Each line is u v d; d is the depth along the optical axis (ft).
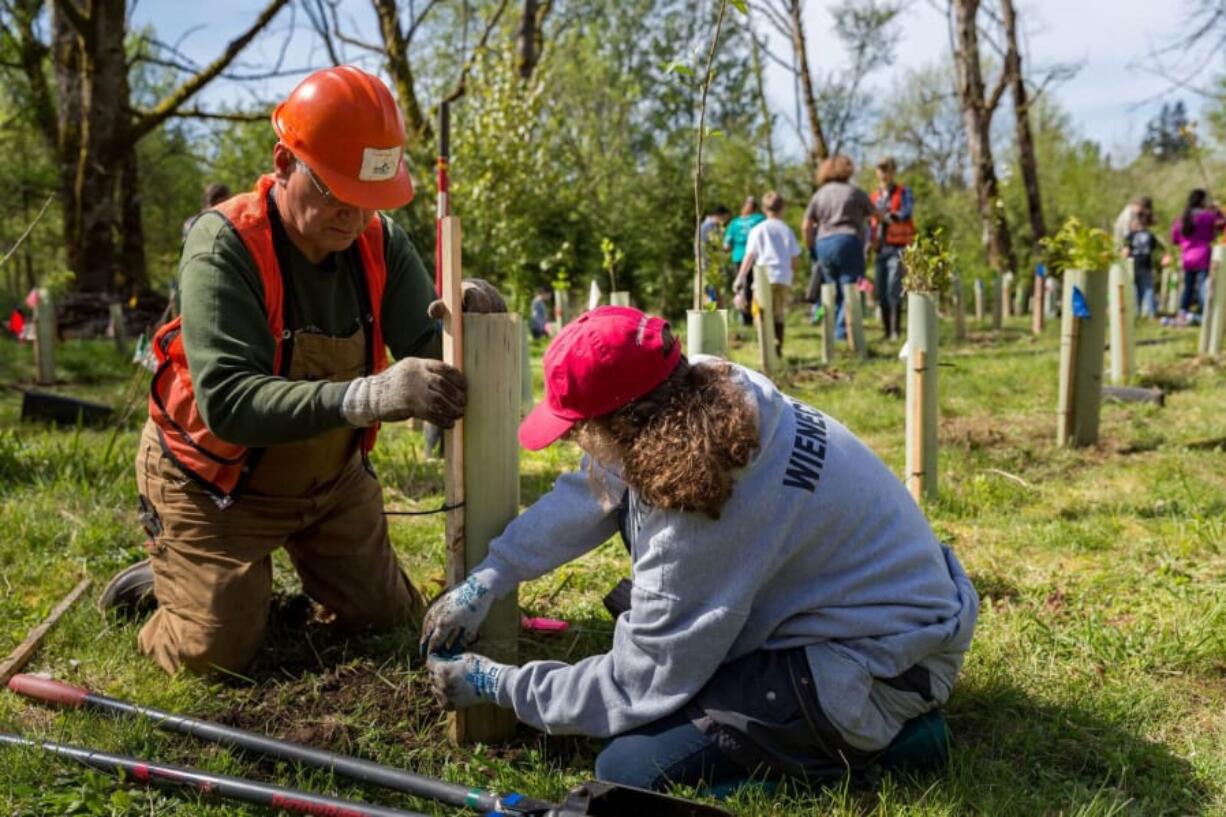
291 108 9.36
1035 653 10.96
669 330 7.85
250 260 9.69
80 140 56.54
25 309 74.84
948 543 14.71
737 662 8.41
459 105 55.83
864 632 8.18
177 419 10.57
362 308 10.52
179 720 9.46
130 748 9.27
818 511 8.06
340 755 8.77
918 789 8.55
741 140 75.31
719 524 7.79
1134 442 19.80
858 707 8.07
